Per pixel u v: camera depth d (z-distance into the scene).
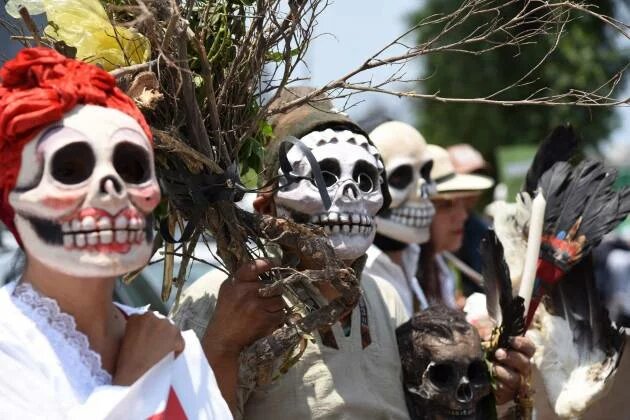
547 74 8.55
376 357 2.79
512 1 2.64
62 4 2.26
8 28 2.43
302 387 2.62
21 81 1.86
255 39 2.46
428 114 9.69
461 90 9.29
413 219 4.14
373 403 2.69
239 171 2.62
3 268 3.33
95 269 1.80
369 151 2.77
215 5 2.50
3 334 1.81
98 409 1.79
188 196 2.41
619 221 3.10
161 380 1.92
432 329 2.82
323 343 2.68
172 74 2.35
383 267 3.93
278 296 2.44
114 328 1.99
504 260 2.97
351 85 2.50
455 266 5.24
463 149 5.64
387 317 2.91
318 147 2.69
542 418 3.17
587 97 2.70
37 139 1.81
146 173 1.87
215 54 2.46
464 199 5.19
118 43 2.27
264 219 2.42
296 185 2.66
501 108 9.63
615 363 3.06
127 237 1.82
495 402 2.91
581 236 3.11
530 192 3.27
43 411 1.78
